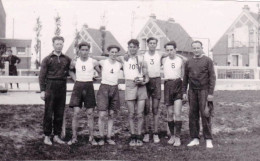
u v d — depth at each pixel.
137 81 7.21
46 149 6.88
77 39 32.47
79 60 7.20
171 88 7.49
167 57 7.64
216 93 13.60
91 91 7.23
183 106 10.49
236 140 7.97
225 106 10.82
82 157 6.56
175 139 7.49
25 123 8.02
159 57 7.60
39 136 7.56
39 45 33.72
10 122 7.98
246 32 39.19
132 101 7.39
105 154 6.74
